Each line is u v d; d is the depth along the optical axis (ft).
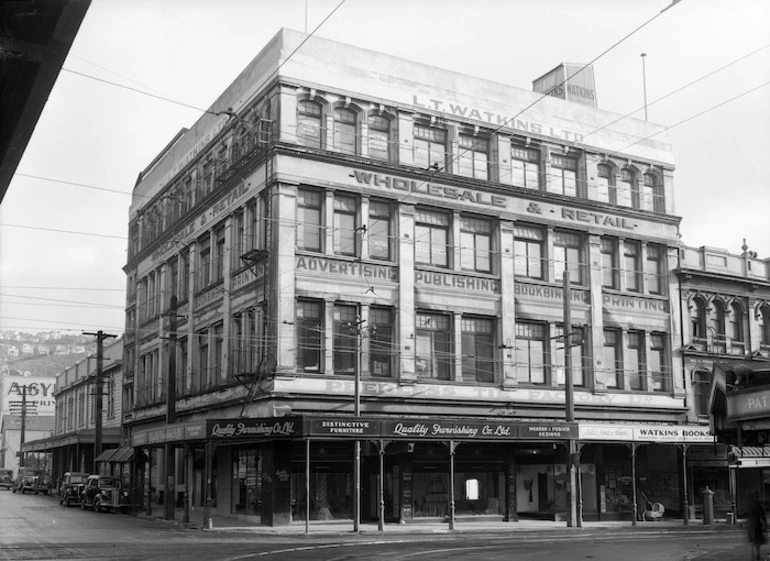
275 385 119.85
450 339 135.13
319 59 130.41
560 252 147.64
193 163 161.58
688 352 154.81
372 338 128.77
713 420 60.08
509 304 139.85
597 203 150.71
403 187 133.69
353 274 128.16
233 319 138.21
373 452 124.36
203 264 155.53
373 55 135.44
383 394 126.82
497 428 118.93
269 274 124.36
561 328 144.87
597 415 144.46
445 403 131.75
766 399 53.98
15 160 23.45
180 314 161.38
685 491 131.85
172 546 81.61
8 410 444.96
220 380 142.31
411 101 136.67
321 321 125.70
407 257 132.36
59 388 318.45
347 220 130.11
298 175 125.90
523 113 146.72
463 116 140.87
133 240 201.16
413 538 99.04
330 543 89.04
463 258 138.41
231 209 140.67
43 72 20.84
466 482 130.31
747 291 162.71
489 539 97.40
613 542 92.43
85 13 19.62
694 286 157.89
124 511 148.97
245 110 138.31
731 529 118.32
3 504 176.04
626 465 142.61
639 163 158.30
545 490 137.08
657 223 157.58
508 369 138.00
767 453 67.51
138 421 181.57
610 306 149.48
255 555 72.69
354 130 132.77
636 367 151.84
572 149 151.33
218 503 137.69
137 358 188.14
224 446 136.36
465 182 138.51
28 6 19.03
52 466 273.54
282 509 116.98
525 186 146.20
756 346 161.38
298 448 120.26
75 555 71.31
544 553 77.56
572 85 163.43
